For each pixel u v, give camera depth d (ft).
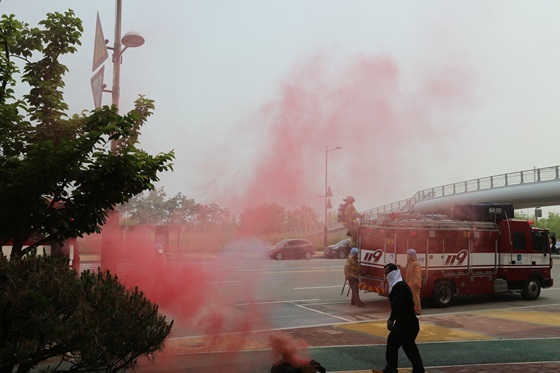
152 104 21.98
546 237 50.88
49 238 18.02
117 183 17.25
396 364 21.54
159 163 18.83
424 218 47.98
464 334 31.68
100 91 32.65
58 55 19.99
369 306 44.27
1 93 17.62
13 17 18.92
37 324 12.92
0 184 15.81
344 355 25.62
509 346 28.04
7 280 13.37
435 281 44.42
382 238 43.65
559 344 28.63
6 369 12.55
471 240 46.52
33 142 18.04
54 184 16.55
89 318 13.19
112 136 17.37
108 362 14.30
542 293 56.34
